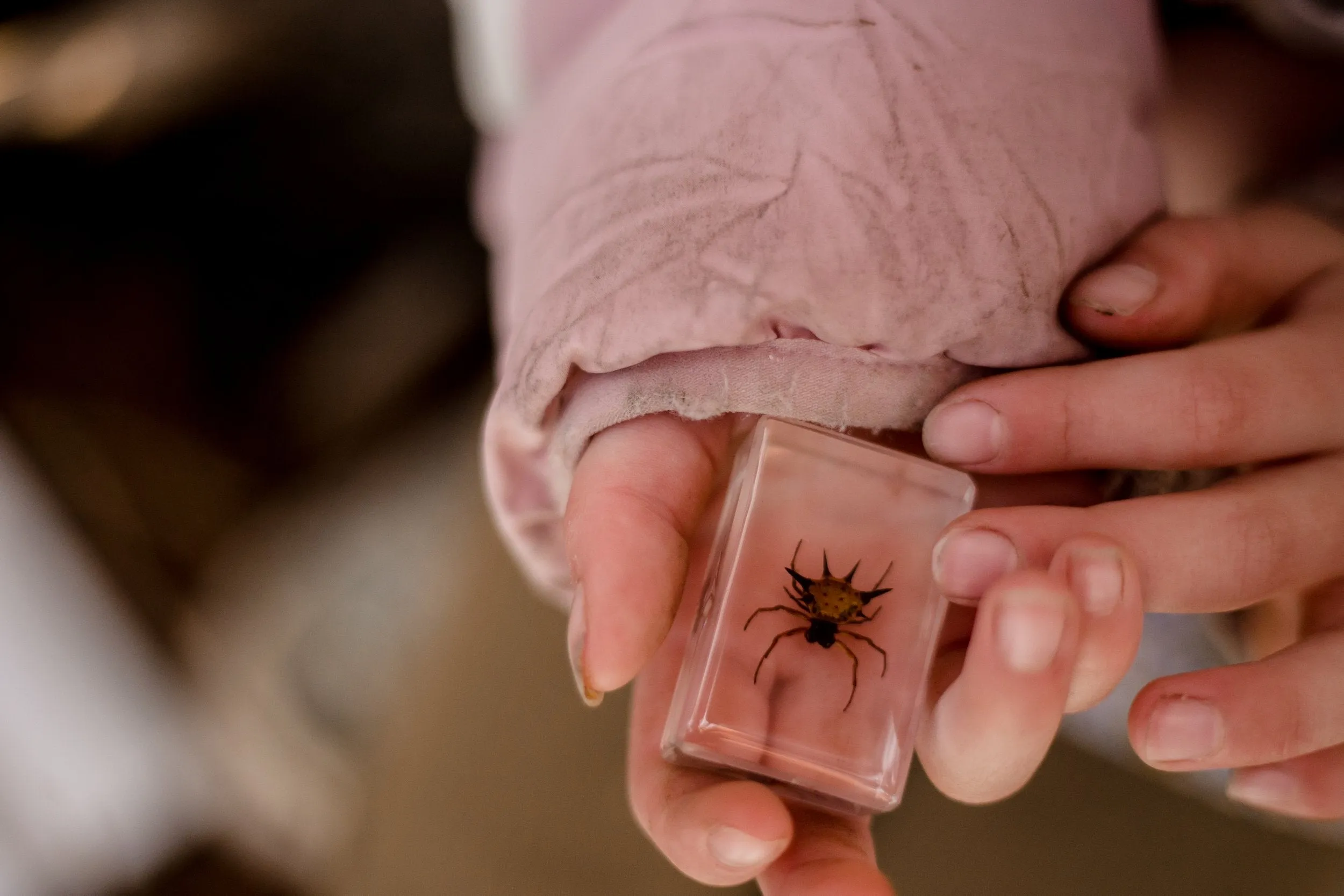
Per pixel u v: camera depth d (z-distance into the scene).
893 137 0.32
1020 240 0.32
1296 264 0.34
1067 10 0.33
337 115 0.54
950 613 0.32
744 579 0.32
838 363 0.32
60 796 0.59
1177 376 0.32
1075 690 0.30
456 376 0.58
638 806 0.32
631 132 0.32
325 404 0.57
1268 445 0.32
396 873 0.42
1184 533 0.31
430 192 0.57
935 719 0.31
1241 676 0.31
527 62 0.38
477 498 0.47
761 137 0.32
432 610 0.50
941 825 0.41
